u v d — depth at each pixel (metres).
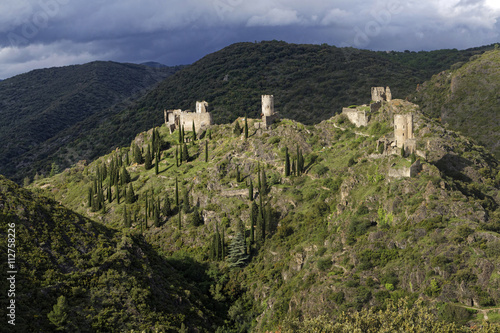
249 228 168.75
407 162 149.88
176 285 136.12
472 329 99.38
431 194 136.38
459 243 119.94
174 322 116.31
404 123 155.75
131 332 101.12
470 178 161.00
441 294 112.06
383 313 103.50
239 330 134.12
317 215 160.00
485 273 111.25
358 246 135.50
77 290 111.00
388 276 123.19
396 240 130.38
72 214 134.88
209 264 160.12
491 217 131.12
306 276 138.00
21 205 125.00
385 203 143.25
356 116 196.88
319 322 101.50
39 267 112.81
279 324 125.75
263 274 151.12
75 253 121.44
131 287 118.31
